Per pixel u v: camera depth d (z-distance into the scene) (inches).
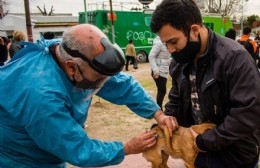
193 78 79.7
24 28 1010.1
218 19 810.2
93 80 68.2
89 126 241.8
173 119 84.8
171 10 69.6
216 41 72.9
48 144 66.8
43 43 74.3
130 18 796.0
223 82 71.9
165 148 82.8
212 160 76.8
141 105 89.4
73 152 66.9
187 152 78.5
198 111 81.4
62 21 1023.6
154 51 239.9
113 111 284.2
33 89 65.7
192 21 70.6
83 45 63.9
